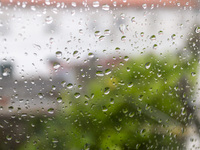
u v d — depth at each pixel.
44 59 0.41
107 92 0.42
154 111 0.42
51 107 0.41
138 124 0.42
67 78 0.41
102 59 0.42
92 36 0.42
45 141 0.41
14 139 0.40
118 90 0.42
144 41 0.43
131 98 0.42
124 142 0.41
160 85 0.43
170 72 0.43
